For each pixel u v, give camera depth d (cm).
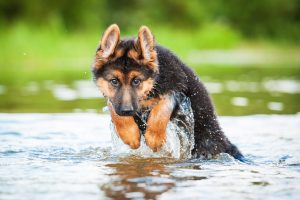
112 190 652
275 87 1928
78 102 1538
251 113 1350
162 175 732
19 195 632
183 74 955
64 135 1062
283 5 6066
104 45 934
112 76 920
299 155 897
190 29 5259
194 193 644
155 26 5059
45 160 835
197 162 843
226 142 969
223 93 1753
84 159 847
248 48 5125
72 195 632
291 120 1245
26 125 1161
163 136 906
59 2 4422
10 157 857
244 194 644
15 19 4109
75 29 4488
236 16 6059
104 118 1261
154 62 927
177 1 5550
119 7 5569
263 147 966
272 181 707
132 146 912
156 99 924
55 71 2555
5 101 1543
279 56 4006
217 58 3638
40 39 3325
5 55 3078
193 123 963
